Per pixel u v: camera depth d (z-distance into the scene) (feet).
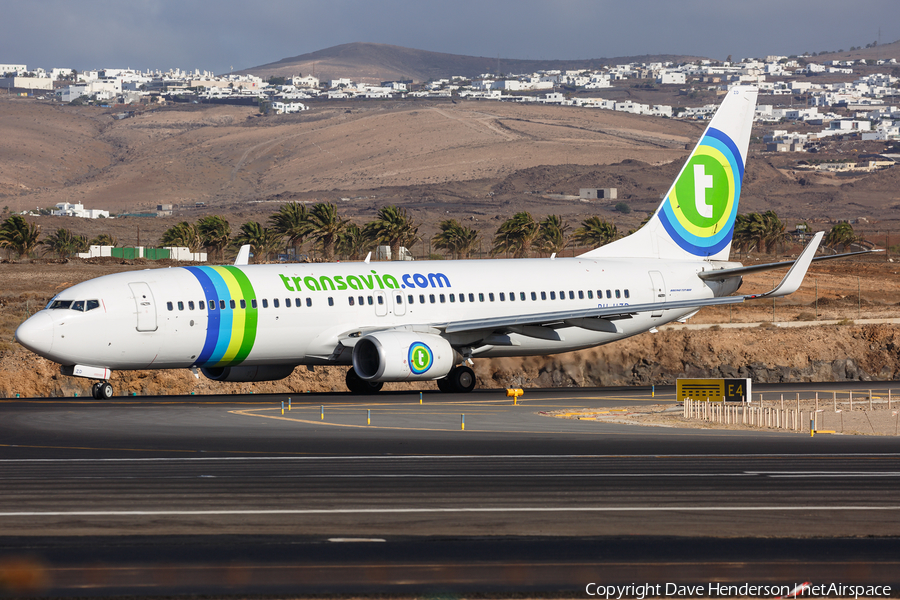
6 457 329.11
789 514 235.20
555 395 586.45
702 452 345.31
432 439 379.76
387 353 549.95
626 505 246.06
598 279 654.12
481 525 222.89
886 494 261.85
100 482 278.87
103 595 169.89
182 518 230.07
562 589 174.29
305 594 170.19
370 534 214.07
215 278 552.41
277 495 258.98
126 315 522.06
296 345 568.41
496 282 626.64
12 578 179.83
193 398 561.02
